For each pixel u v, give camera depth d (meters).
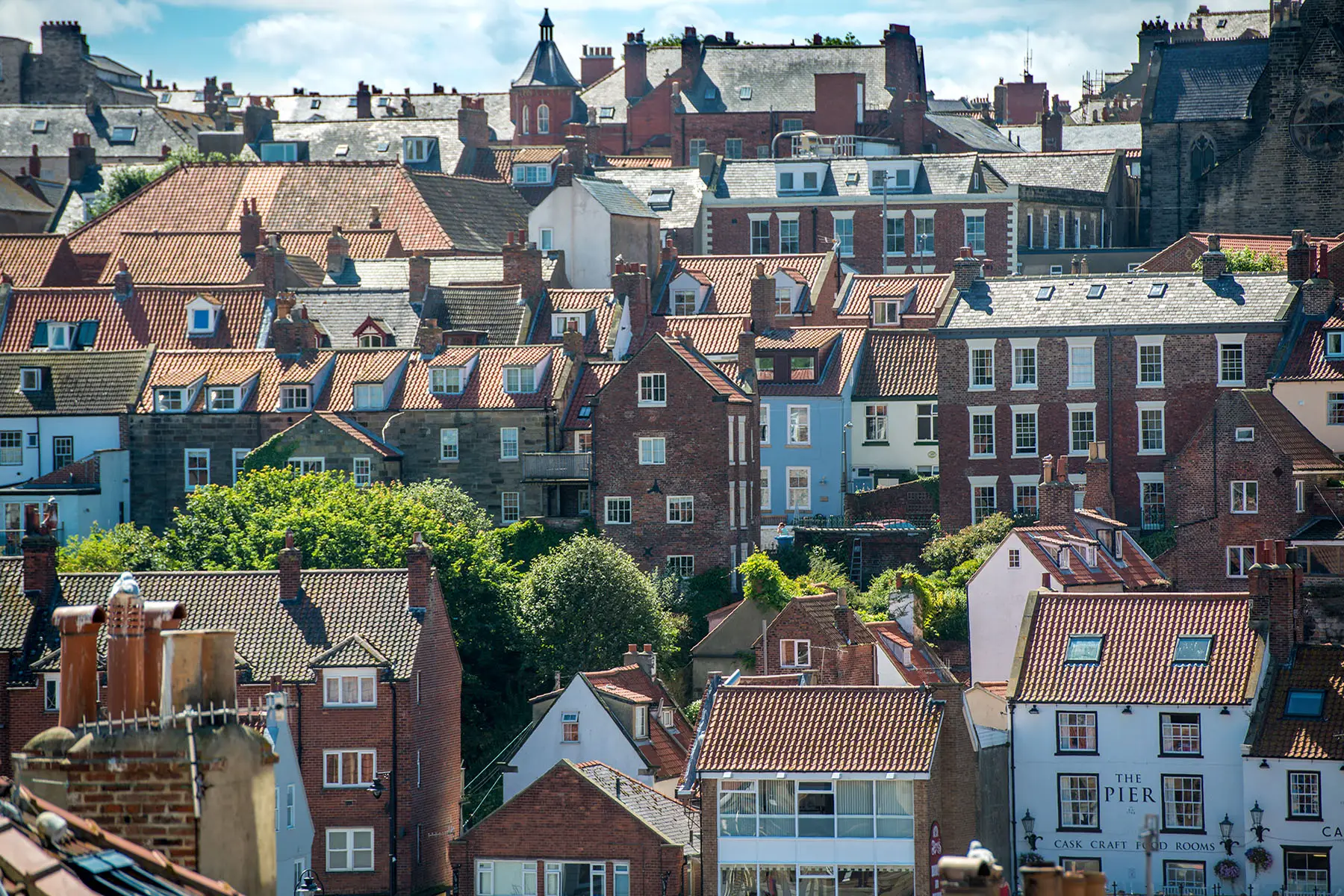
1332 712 164.62
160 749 48.62
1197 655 170.38
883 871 158.38
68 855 41.19
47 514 194.62
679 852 161.88
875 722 162.00
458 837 166.25
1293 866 162.38
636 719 188.38
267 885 49.38
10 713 184.75
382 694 183.00
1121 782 169.00
